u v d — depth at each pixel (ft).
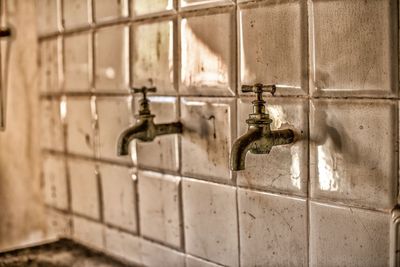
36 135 4.45
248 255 2.75
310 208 2.44
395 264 2.14
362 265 2.26
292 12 2.42
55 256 3.71
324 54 2.31
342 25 2.23
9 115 4.82
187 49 2.95
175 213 3.15
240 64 2.67
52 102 4.18
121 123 3.48
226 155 2.79
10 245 5.03
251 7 2.59
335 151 2.31
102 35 3.57
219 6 2.75
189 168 3.03
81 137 3.88
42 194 4.45
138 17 3.26
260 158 2.64
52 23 4.08
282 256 2.59
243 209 2.75
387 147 2.13
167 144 3.15
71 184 4.05
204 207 2.96
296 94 2.44
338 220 2.33
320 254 2.42
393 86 2.09
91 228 3.87
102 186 3.72
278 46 2.49
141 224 3.42
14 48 4.62
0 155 5.06
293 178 2.49
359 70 2.19
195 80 2.92
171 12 3.03
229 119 2.75
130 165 3.45
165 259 3.26
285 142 2.43
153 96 3.21
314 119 2.38
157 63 3.16
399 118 2.09
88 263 3.58
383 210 2.17
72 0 3.82
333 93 2.29
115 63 3.48
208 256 2.97
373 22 2.13
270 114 2.57
